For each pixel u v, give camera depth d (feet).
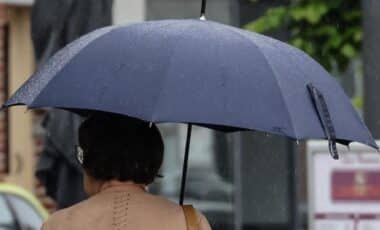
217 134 98.58
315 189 44.04
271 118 22.21
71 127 44.55
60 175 45.44
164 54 22.74
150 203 23.47
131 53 22.93
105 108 22.21
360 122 24.44
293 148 78.43
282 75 23.06
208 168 105.70
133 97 22.17
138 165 23.67
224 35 23.48
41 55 44.98
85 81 22.80
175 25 23.67
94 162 23.72
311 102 23.17
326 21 50.34
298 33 50.80
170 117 21.75
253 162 80.79
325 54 50.57
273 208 80.48
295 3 50.47
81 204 23.53
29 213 53.16
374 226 43.96
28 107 22.91
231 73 22.54
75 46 24.00
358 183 43.98
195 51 22.79
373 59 44.24
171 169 109.60
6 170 84.64
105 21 44.47
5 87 85.05
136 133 23.71
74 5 44.34
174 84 22.22
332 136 22.89
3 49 84.94
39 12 44.68
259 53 23.22
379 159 43.96
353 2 49.96
